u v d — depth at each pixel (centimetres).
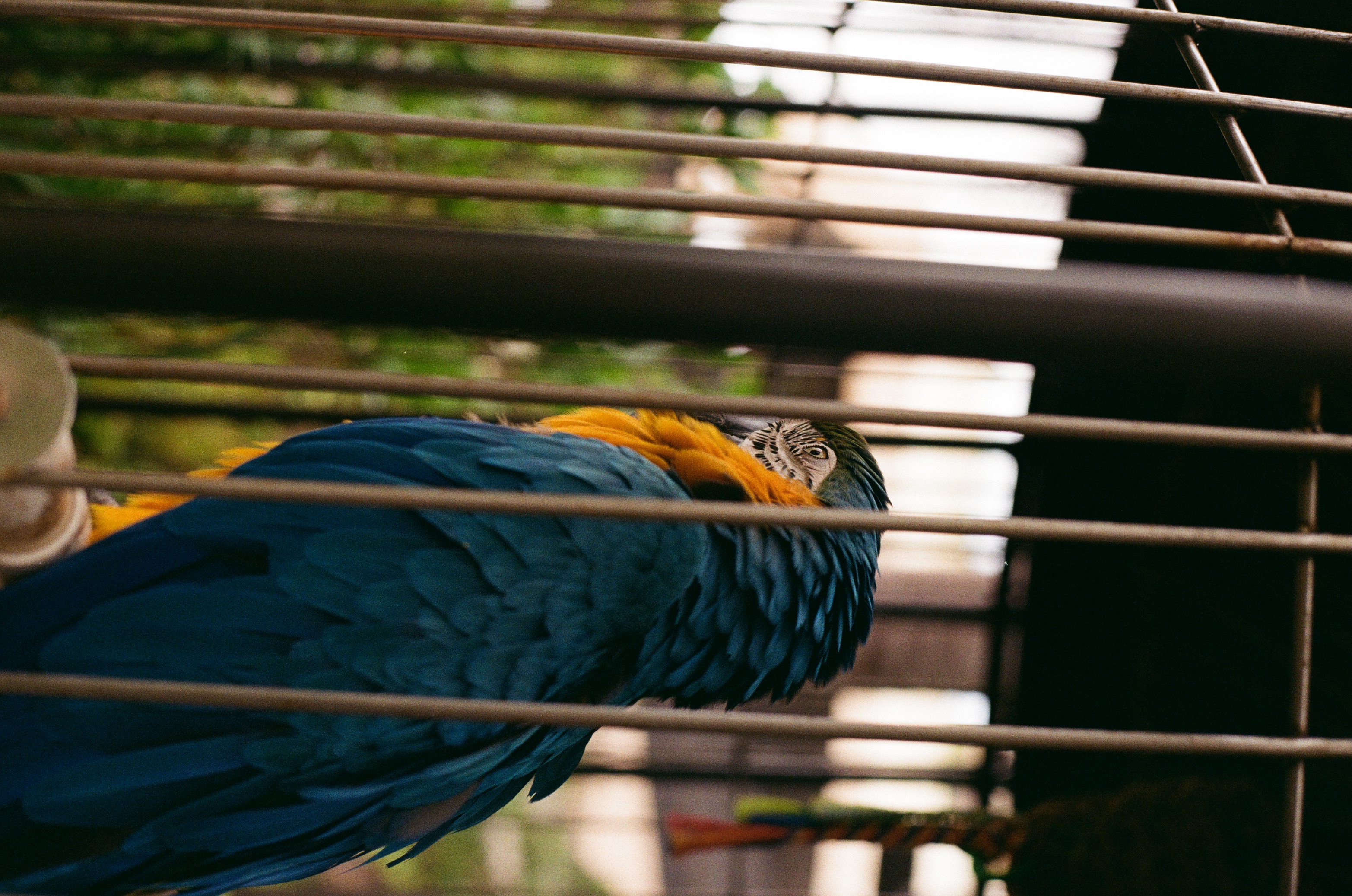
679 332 105
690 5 439
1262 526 377
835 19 325
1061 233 126
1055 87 142
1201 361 108
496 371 415
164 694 113
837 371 400
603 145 126
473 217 440
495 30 136
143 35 383
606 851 550
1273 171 322
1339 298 109
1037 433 119
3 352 105
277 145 416
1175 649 405
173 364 107
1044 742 122
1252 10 222
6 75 383
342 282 103
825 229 415
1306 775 364
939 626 471
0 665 164
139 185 402
